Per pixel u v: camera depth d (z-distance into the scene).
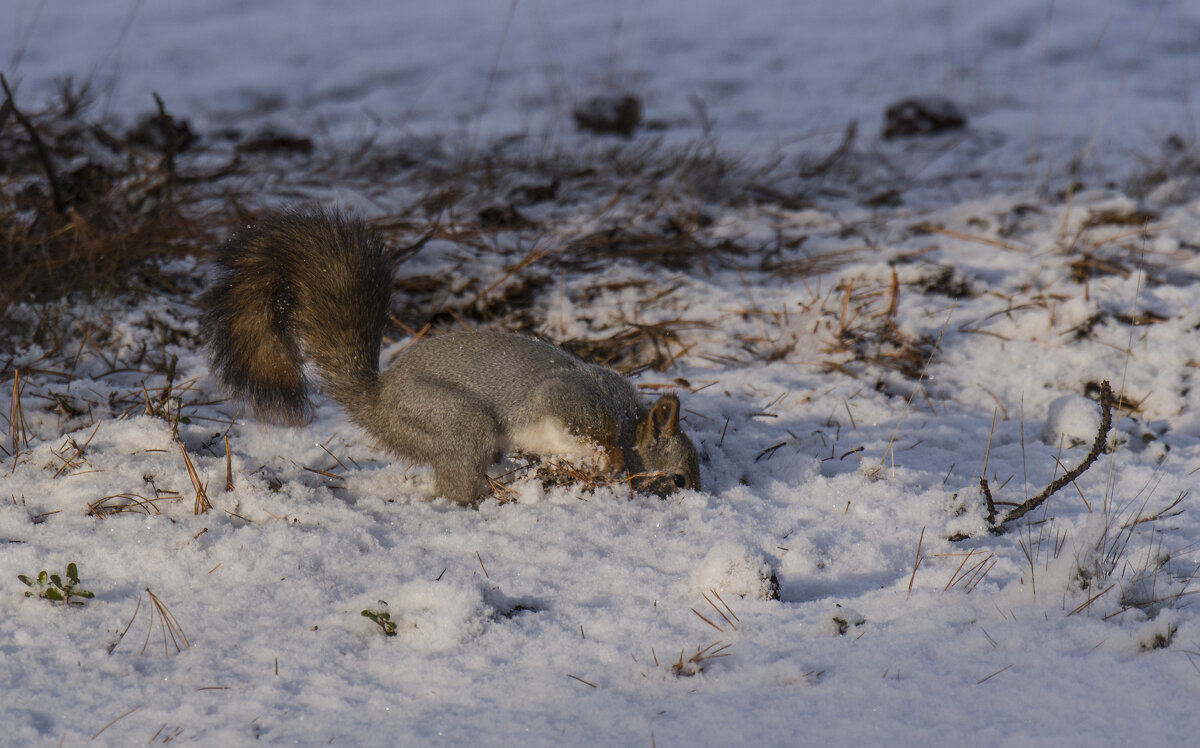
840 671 5.85
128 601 6.64
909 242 15.43
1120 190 18.22
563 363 8.53
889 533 7.80
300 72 31.14
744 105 27.08
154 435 8.80
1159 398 10.64
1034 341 11.87
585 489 8.37
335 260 8.80
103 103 26.77
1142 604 6.56
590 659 6.07
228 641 6.24
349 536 7.56
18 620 6.39
